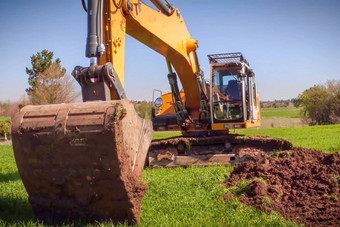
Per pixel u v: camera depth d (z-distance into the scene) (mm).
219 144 11156
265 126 52938
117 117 4766
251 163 8672
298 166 7988
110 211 5195
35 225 5297
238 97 11172
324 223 5410
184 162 10852
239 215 5762
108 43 6398
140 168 5352
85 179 5051
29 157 5238
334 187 6730
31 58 51188
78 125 4867
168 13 9344
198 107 11719
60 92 44875
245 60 11438
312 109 52625
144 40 8695
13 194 7691
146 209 6219
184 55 10023
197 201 6691
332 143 16969
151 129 5816
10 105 51906
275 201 6484
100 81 5562
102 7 5930
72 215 5430
